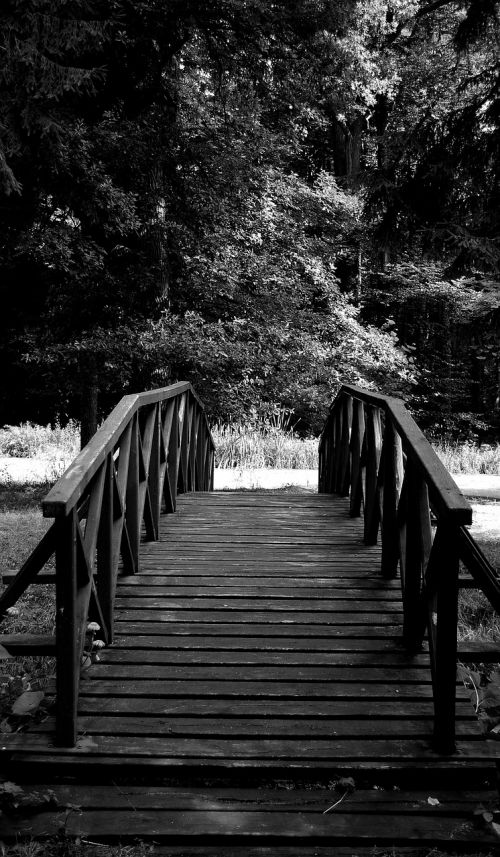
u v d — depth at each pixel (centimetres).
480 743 317
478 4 803
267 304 1869
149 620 415
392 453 466
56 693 324
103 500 392
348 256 2377
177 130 1305
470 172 802
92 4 877
